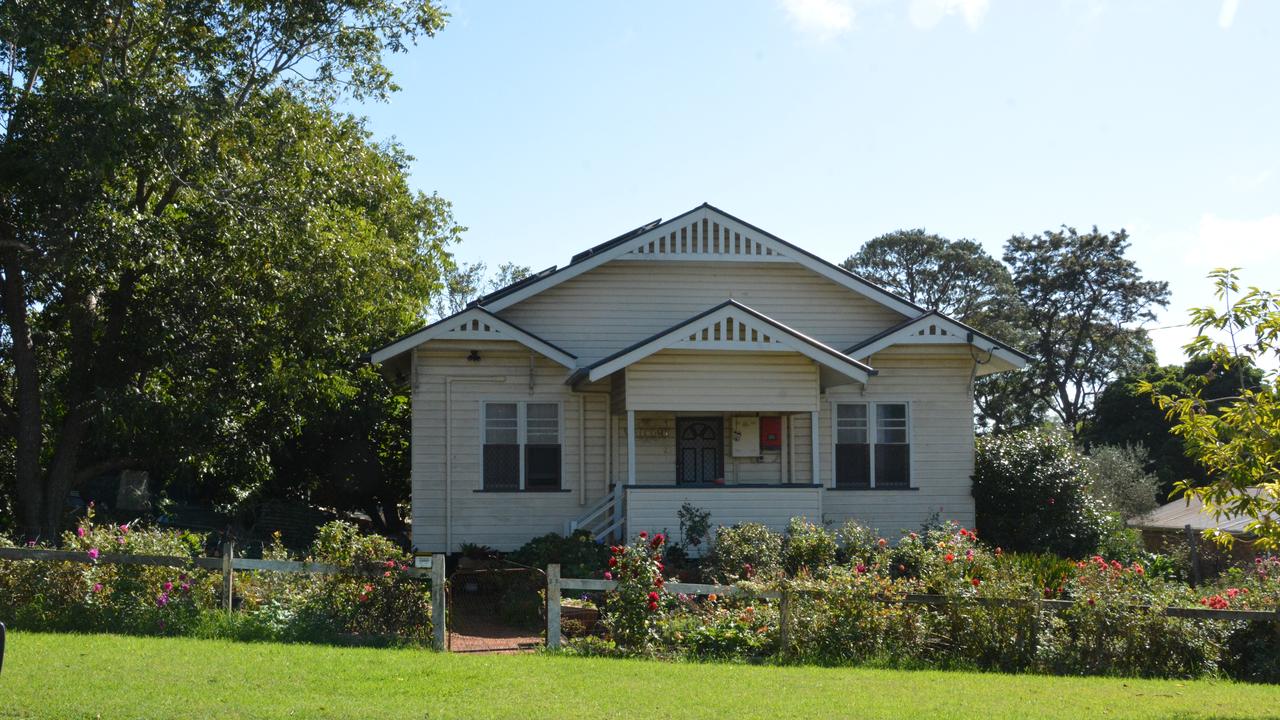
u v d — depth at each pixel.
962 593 12.69
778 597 12.74
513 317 21.20
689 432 21.27
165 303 20.73
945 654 12.56
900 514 21.34
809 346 18.78
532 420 20.64
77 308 20.38
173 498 27.80
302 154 21.56
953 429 21.64
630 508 18.84
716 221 21.28
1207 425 9.85
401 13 22.28
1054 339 58.19
